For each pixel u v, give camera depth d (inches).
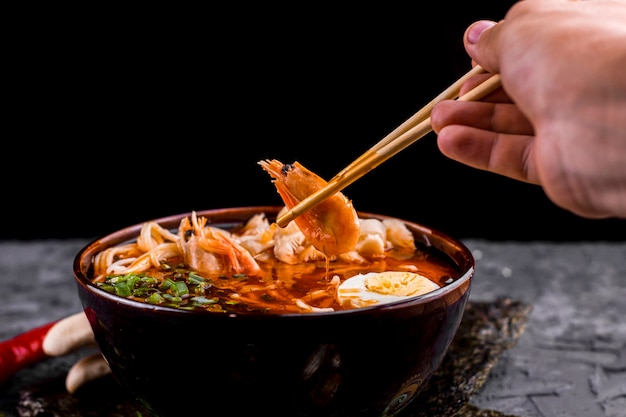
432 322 20.5
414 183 48.7
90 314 21.3
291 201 22.6
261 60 45.9
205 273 23.4
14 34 45.1
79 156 48.0
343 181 21.0
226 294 22.0
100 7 45.0
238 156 48.1
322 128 47.0
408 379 20.9
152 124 47.5
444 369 26.4
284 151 47.6
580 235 48.9
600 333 30.2
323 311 20.0
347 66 45.6
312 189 22.2
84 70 46.2
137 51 45.8
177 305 21.1
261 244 24.6
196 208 49.0
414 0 43.8
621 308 32.4
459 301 21.1
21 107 46.6
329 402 20.3
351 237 22.4
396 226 25.0
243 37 45.5
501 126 20.4
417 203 49.1
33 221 49.0
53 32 45.3
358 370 20.0
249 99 46.8
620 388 26.6
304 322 19.3
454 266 23.3
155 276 23.1
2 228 48.8
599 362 28.1
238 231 26.0
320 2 44.5
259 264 24.1
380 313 19.6
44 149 47.7
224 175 48.4
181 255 24.4
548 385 26.8
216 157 48.1
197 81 46.4
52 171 48.1
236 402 20.2
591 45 16.7
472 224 49.3
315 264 24.1
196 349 19.7
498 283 34.9
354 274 23.3
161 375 20.3
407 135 20.4
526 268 36.7
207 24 45.1
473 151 20.1
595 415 25.2
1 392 27.0
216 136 47.6
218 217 26.0
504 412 25.3
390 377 20.5
